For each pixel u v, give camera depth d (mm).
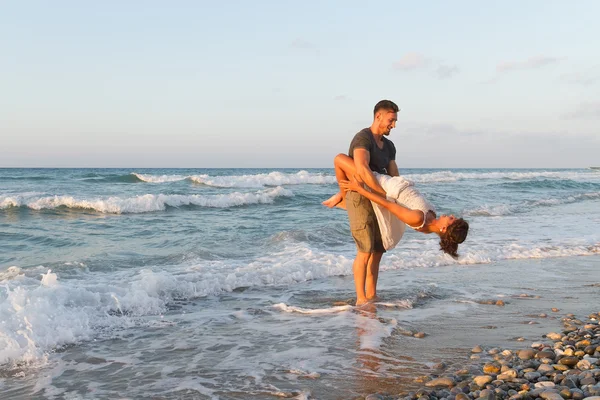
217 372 3434
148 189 22375
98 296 4887
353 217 5090
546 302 5457
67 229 10461
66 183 26938
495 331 4402
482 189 23953
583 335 4223
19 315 4078
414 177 35219
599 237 9945
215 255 7676
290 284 6188
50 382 3270
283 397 3045
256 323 4582
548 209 16359
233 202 15867
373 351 3854
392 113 4840
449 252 4547
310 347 3936
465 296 5676
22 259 7316
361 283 5246
